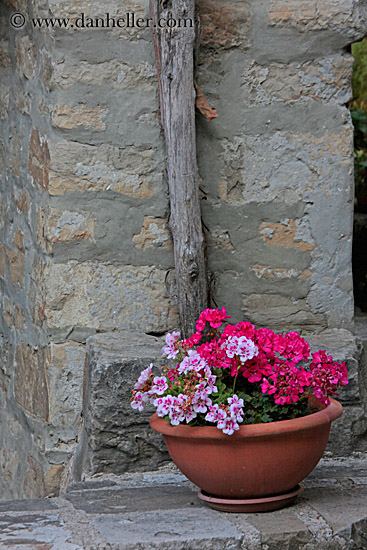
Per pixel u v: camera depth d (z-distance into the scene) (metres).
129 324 3.28
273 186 3.32
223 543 2.24
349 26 3.27
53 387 3.25
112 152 3.19
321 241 3.36
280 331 3.37
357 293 4.58
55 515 2.47
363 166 5.36
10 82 3.74
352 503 2.52
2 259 3.97
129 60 3.17
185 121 3.10
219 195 3.30
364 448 3.12
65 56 3.11
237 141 3.29
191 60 3.08
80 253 3.21
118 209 3.22
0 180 3.99
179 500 2.61
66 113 3.13
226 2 3.22
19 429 3.78
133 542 2.21
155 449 3.01
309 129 3.32
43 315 3.28
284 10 3.24
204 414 2.43
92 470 2.96
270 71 3.28
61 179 3.15
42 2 3.13
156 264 3.29
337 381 2.46
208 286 3.29
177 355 2.67
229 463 2.35
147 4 3.15
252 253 3.33
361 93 6.04
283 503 2.46
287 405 2.44
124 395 2.96
